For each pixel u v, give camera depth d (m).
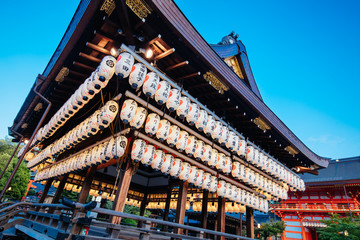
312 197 32.44
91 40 4.84
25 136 11.27
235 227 18.19
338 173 34.91
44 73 6.94
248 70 9.54
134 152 4.92
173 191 11.82
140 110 4.95
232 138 6.80
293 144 9.11
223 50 8.53
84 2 4.41
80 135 5.89
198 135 6.19
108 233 3.39
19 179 25.30
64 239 2.73
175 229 5.79
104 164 6.55
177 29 4.56
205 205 8.08
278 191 9.81
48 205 5.03
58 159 9.66
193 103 5.71
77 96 5.22
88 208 2.92
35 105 8.05
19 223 6.33
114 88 6.01
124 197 4.65
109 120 4.78
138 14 4.15
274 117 7.95
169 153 5.82
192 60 5.46
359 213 26.61
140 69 4.46
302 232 30.80
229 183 7.63
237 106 6.97
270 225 24.80
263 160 8.16
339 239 19.30
